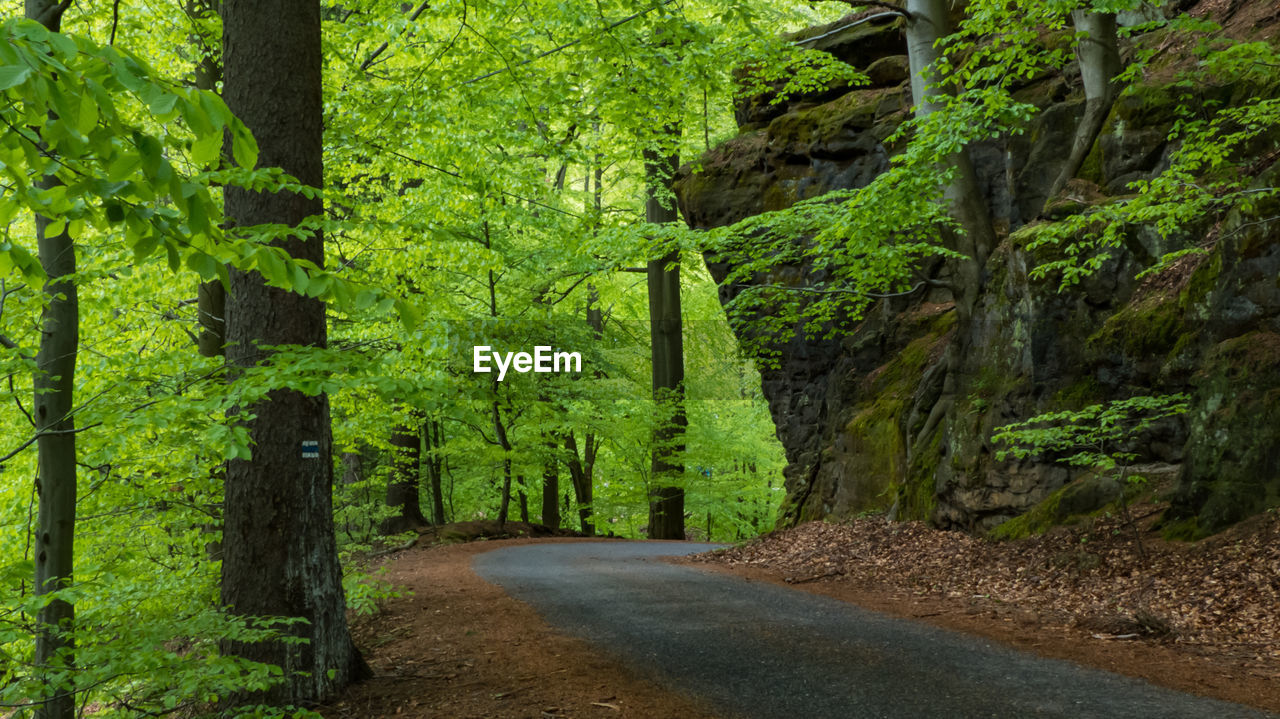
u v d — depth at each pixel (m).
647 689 5.99
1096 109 12.66
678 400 23.36
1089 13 12.73
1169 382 10.11
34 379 4.91
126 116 6.95
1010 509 11.31
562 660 6.91
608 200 27.83
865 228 11.30
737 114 20.39
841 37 18.39
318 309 5.94
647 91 10.34
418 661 7.15
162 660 3.93
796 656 6.77
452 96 10.04
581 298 25.53
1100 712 5.12
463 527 20.28
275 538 5.80
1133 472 10.20
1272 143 10.23
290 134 5.87
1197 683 5.61
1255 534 8.09
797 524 17.31
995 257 12.77
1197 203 8.37
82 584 4.46
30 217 7.84
